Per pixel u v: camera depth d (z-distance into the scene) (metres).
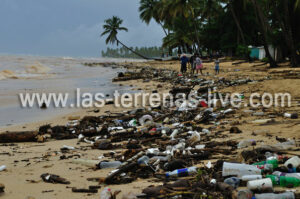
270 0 29.11
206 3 52.62
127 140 7.28
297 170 3.88
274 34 28.31
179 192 3.33
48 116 11.93
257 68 26.81
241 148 5.52
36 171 5.06
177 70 32.50
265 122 7.63
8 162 5.77
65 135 8.23
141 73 30.47
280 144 5.19
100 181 4.26
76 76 32.53
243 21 47.59
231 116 8.98
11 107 14.03
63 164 5.45
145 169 4.67
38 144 7.58
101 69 45.22
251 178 3.54
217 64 23.98
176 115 9.84
